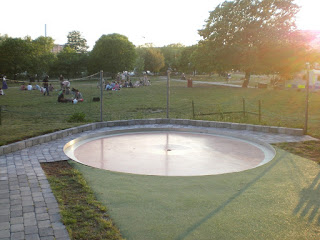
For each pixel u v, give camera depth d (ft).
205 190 17.74
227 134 35.68
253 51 110.22
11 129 32.37
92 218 13.83
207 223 13.55
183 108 60.85
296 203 15.88
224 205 15.56
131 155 26.68
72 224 13.21
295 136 33.40
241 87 123.44
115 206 15.28
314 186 18.48
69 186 18.01
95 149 28.71
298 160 24.11
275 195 16.98
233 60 116.57
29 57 177.58
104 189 17.69
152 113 53.36
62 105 65.36
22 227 12.87
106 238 12.14
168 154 27.14
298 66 110.52
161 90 106.93
